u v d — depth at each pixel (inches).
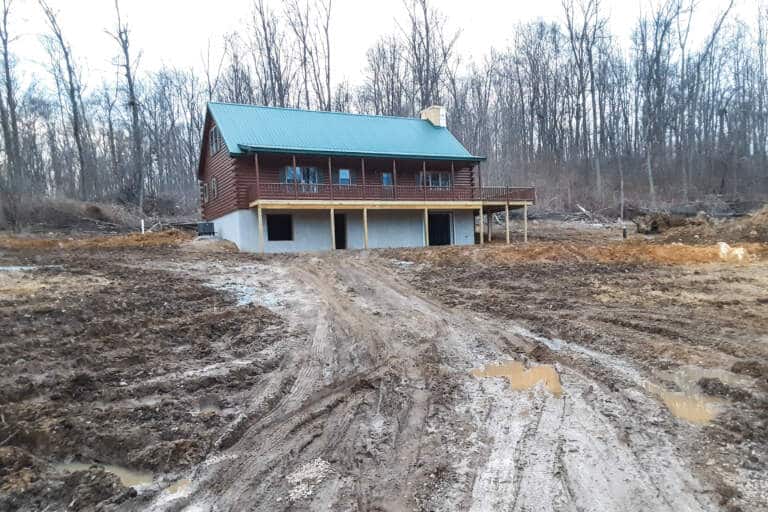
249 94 1727.4
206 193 1121.4
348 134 1023.6
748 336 321.7
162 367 277.7
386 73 1827.0
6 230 954.7
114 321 349.7
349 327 377.7
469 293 500.1
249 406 231.8
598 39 1761.8
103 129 1776.6
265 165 916.0
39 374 256.4
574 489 158.9
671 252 697.0
